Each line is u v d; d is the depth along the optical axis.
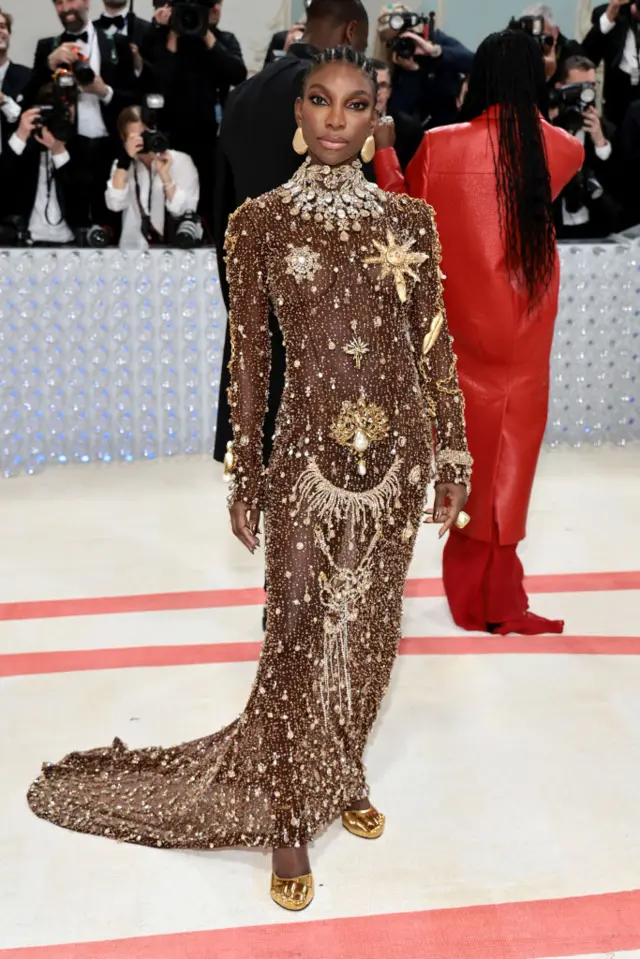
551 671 3.04
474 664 3.08
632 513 4.42
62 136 4.96
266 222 1.98
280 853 2.08
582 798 2.41
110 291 4.84
